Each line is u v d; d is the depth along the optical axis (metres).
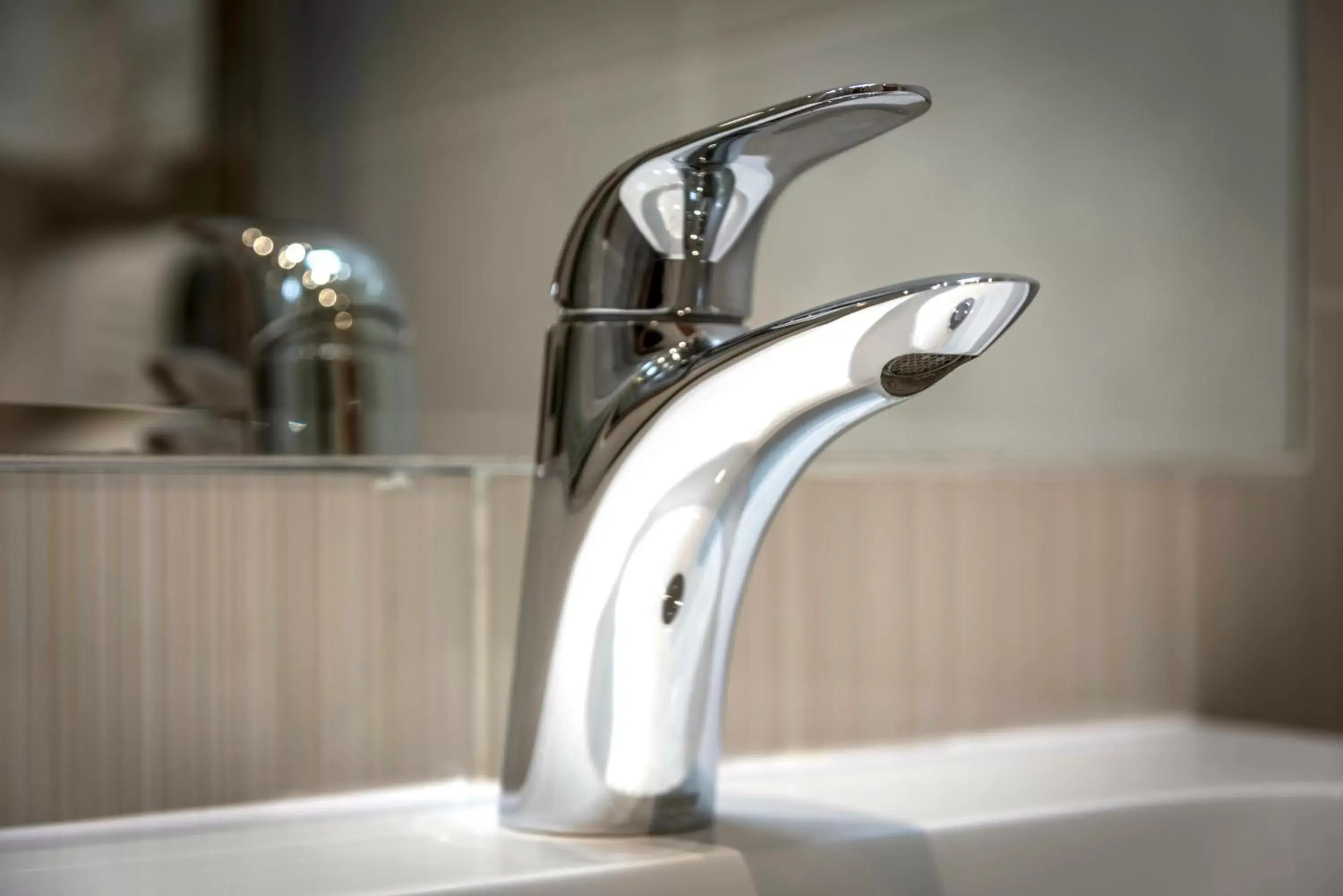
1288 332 0.68
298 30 0.50
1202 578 0.68
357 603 0.49
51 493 0.45
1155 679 0.66
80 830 0.44
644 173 0.37
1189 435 0.66
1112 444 0.64
